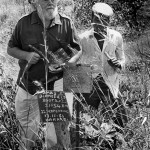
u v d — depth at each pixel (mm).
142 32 8664
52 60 3414
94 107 4199
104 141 3568
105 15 4117
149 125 3355
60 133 3602
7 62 5809
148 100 3484
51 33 3451
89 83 3297
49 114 3182
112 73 4227
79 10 9188
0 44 7203
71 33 3539
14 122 3582
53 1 3328
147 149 3213
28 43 3467
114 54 4297
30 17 3482
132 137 3316
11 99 3953
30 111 3625
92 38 4203
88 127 3602
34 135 3688
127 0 9727
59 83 3609
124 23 9180
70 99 3600
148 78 3863
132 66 4406
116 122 3914
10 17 9203
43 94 3160
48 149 3676
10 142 3475
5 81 3994
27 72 3498
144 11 9523
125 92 4105
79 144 3520
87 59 4234
